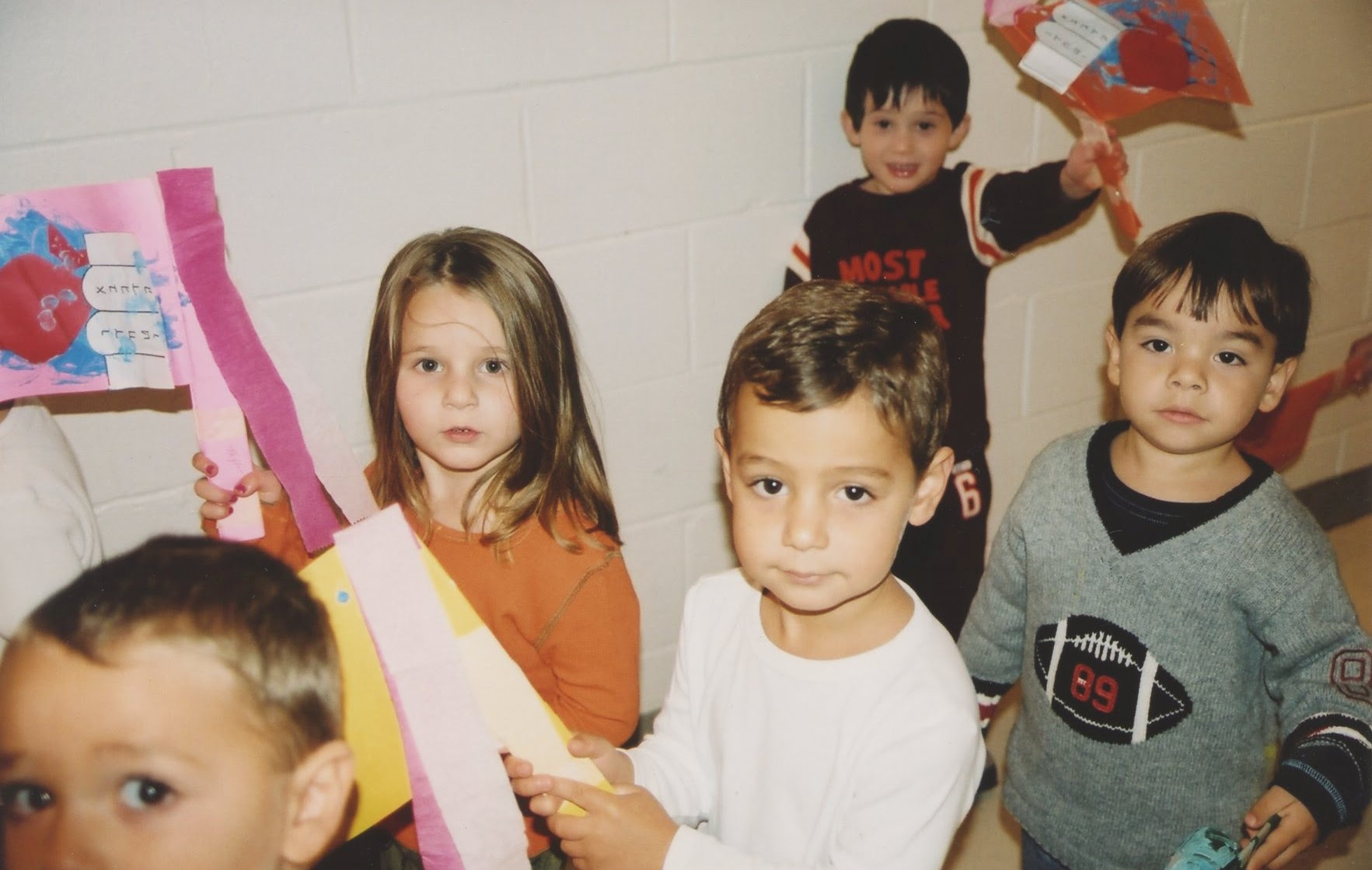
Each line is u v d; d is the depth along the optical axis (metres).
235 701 0.61
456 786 0.76
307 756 0.64
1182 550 1.10
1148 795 1.15
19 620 1.00
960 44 1.72
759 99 1.59
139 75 1.22
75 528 1.06
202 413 1.06
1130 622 1.12
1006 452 2.02
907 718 0.86
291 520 1.16
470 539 1.18
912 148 1.59
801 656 0.91
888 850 0.84
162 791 0.59
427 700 0.75
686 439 1.71
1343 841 1.57
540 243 1.50
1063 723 1.18
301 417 1.01
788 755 0.91
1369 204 2.25
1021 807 1.25
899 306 0.89
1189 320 1.07
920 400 0.85
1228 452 1.12
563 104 1.46
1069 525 1.17
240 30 1.25
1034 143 1.84
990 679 1.28
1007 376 1.96
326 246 1.37
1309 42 2.05
